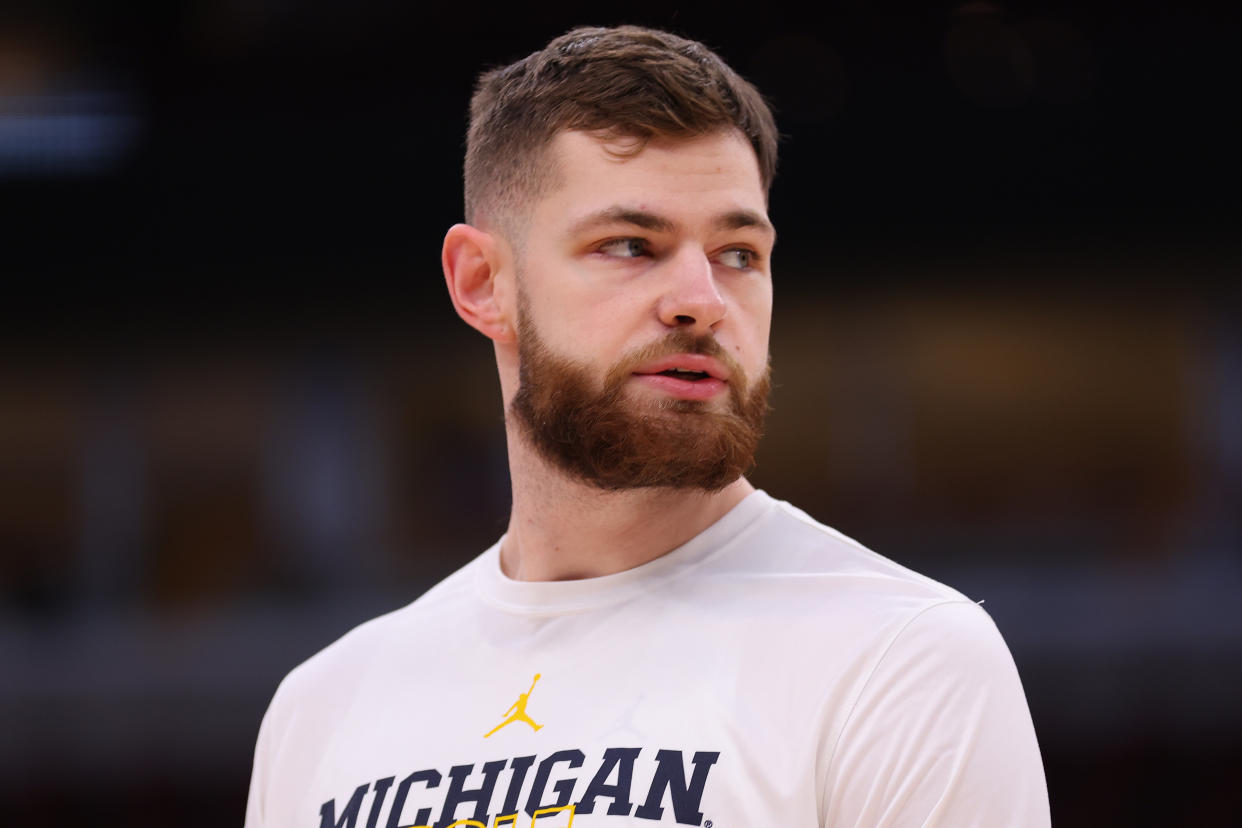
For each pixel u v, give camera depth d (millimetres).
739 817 3279
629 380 3602
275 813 4191
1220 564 24641
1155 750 19281
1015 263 26797
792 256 26672
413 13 23297
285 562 28031
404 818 3730
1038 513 27891
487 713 3832
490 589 4152
